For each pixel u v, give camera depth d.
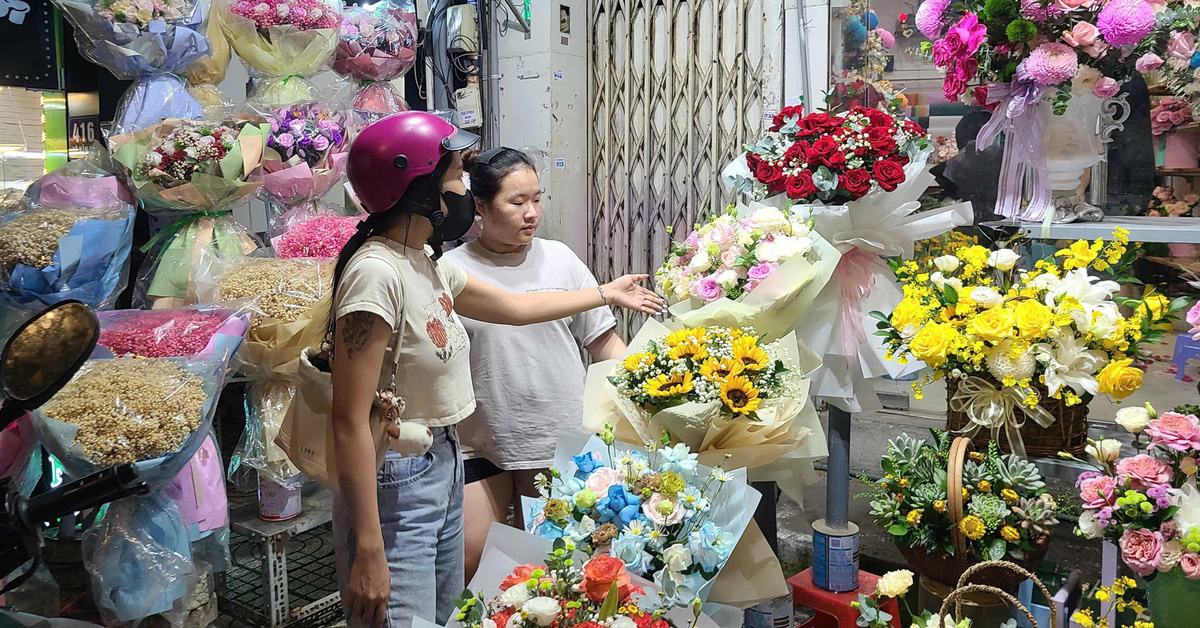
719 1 4.42
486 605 1.39
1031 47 2.38
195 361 2.02
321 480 1.67
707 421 1.73
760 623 2.00
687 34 4.56
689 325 2.03
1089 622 1.63
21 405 0.97
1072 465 1.89
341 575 1.76
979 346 1.83
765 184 2.34
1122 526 1.72
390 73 3.61
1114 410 3.03
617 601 1.26
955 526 1.85
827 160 2.13
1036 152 2.45
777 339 2.07
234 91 3.84
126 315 2.22
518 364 2.34
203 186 2.62
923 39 3.59
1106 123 2.50
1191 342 2.63
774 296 1.98
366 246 1.66
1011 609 1.90
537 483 1.62
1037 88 2.35
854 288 2.21
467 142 1.66
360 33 3.48
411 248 1.71
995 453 1.92
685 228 4.71
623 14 4.77
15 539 1.00
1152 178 3.05
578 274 2.50
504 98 4.88
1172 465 1.74
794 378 1.83
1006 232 2.54
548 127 4.73
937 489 1.93
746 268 2.13
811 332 2.19
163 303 2.66
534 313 2.10
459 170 1.72
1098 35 2.27
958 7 2.51
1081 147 2.43
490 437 2.36
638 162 4.84
